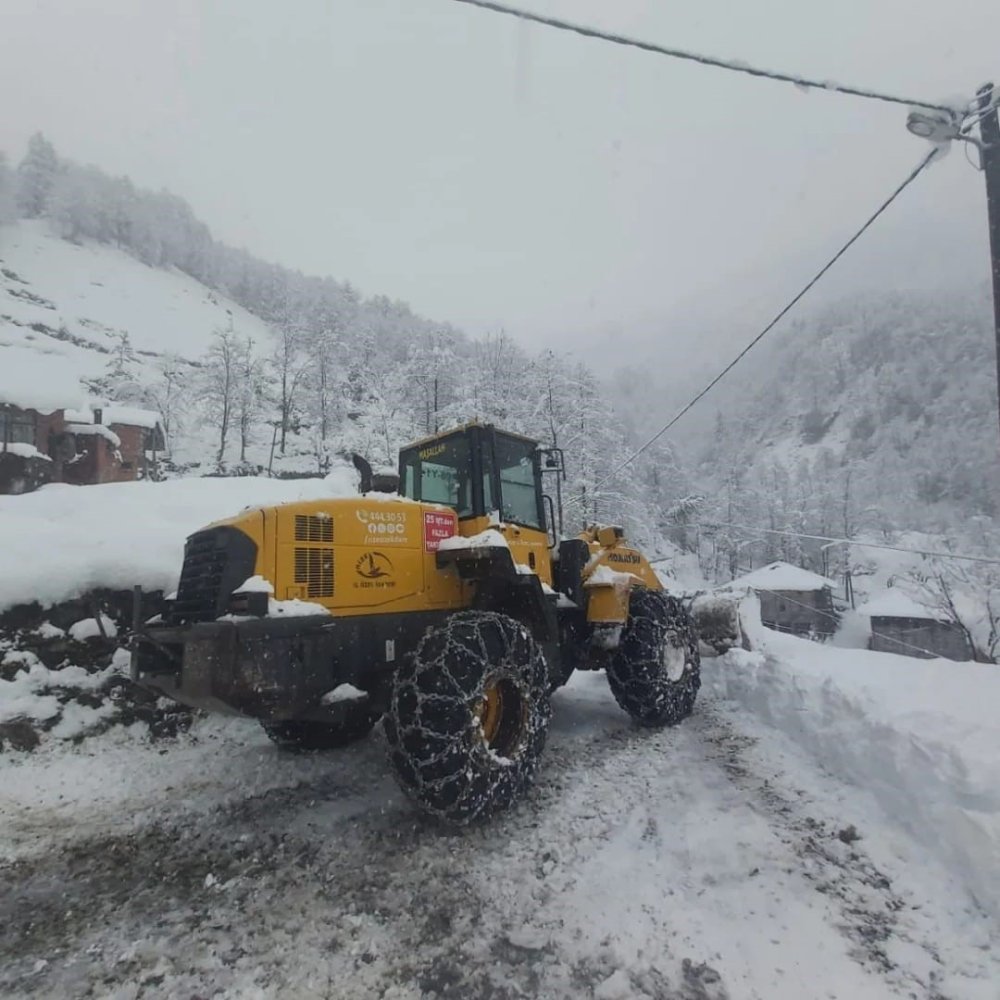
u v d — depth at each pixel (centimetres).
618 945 231
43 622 502
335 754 459
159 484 787
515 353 3312
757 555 5906
